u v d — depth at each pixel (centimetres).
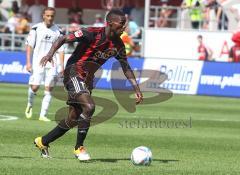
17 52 6662
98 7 9225
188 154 2830
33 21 8344
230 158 2748
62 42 2433
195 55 7262
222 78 6044
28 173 2202
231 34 7088
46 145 2550
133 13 8269
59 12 9419
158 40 7356
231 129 3838
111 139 3222
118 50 2495
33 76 3916
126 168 2355
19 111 4391
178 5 8725
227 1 7375
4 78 6675
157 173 2275
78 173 2228
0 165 2341
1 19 9275
